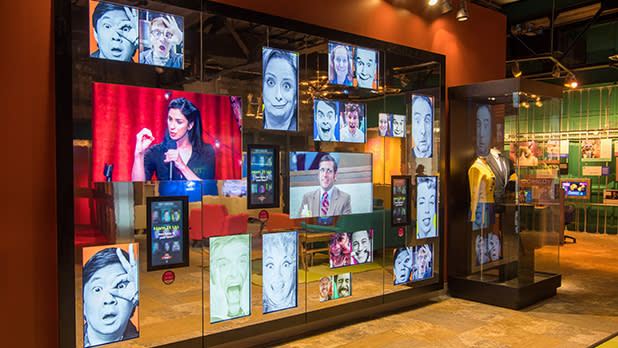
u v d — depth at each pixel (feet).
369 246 14.75
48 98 9.14
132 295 9.91
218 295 11.24
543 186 16.97
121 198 9.75
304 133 12.98
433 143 16.99
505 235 16.12
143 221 10.05
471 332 13.39
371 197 14.82
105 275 9.55
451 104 17.88
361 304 14.48
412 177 16.14
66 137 9.07
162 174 10.30
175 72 10.48
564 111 37.14
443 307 16.17
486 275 16.76
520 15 26.18
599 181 35.42
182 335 10.63
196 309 10.85
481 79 19.67
